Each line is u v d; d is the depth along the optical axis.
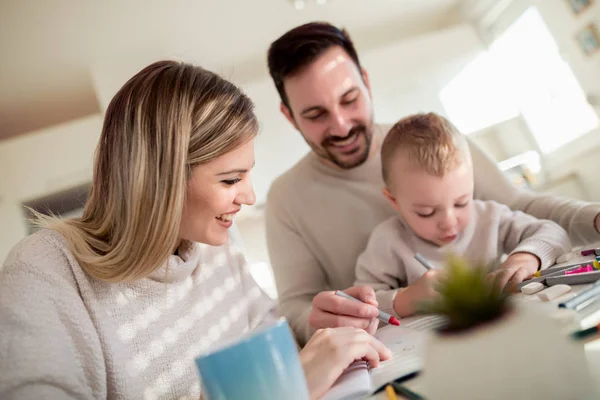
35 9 2.13
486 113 3.03
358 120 1.18
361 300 0.81
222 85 0.70
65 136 2.71
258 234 2.96
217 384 0.34
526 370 0.29
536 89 2.93
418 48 3.01
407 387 0.41
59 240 0.68
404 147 1.04
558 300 0.51
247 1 2.43
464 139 1.12
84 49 2.51
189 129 0.64
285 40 1.17
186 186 0.66
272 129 2.77
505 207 1.12
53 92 2.81
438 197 0.99
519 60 2.95
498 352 0.30
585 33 2.40
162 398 0.73
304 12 2.66
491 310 0.31
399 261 1.06
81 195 1.65
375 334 0.77
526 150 3.19
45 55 2.46
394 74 2.96
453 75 3.02
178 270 0.80
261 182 2.77
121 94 0.68
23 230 2.64
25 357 0.52
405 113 2.95
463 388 0.30
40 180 2.69
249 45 2.82
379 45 3.35
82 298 0.67
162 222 0.63
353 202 1.25
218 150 0.65
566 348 0.30
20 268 0.61
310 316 0.81
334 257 1.25
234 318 0.91
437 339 0.32
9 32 2.24
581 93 2.60
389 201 1.16
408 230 1.10
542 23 2.69
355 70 1.18
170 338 0.77
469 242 1.04
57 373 0.53
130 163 0.64
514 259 0.83
